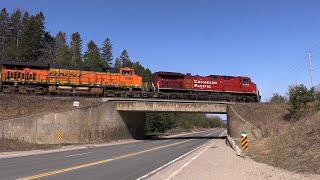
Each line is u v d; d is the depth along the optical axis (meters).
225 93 60.16
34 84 50.91
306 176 16.77
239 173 17.34
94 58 115.62
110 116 49.75
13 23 126.38
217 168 19.23
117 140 51.25
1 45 118.31
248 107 54.03
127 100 52.72
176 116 139.38
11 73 49.88
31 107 44.06
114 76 55.16
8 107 42.50
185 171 17.66
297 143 26.02
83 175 15.35
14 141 36.56
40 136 40.03
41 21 126.62
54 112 41.69
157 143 45.50
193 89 58.66
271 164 23.20
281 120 45.81
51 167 18.19
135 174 16.19
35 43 113.31
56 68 52.56
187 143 45.41
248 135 47.34
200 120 184.75
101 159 23.11
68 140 42.69
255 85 61.47
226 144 42.97
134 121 60.72
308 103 43.12
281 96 59.38
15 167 18.22
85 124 45.12
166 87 57.53
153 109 53.19
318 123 27.56
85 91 53.38
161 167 19.20
